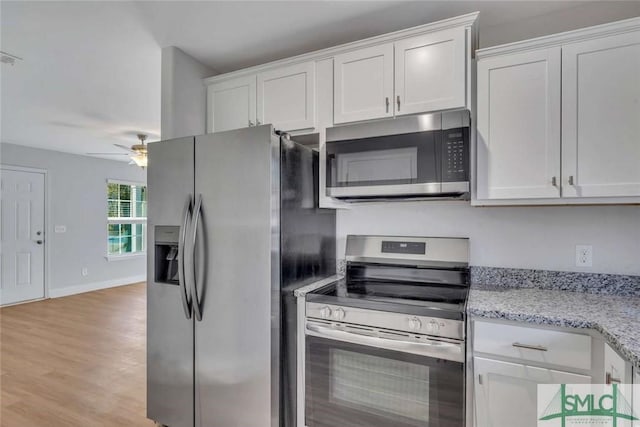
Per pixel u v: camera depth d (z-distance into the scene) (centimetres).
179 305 188
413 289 190
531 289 185
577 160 152
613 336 114
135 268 638
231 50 224
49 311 439
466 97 167
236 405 173
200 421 183
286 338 174
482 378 144
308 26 198
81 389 243
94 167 569
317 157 208
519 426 138
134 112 343
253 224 169
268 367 165
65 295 525
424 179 163
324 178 198
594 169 150
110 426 201
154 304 197
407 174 166
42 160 503
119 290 568
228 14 185
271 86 214
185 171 188
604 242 176
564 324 132
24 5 175
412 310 152
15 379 257
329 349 171
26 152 486
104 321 400
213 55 231
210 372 180
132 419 208
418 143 164
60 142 467
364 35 208
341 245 233
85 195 556
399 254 213
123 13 183
